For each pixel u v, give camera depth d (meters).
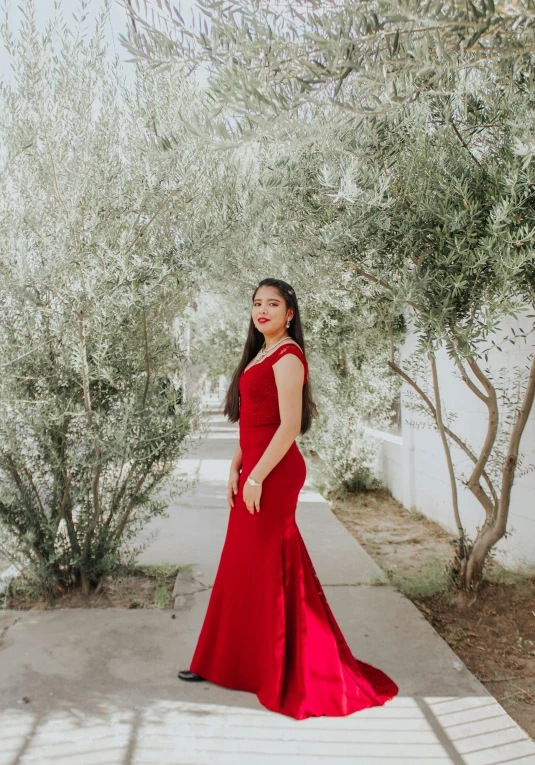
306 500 7.02
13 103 3.26
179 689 2.59
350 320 5.78
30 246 3.31
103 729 2.26
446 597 3.72
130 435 3.51
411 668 2.80
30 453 3.50
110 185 3.45
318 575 4.20
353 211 2.89
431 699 2.51
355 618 3.42
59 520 3.55
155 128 3.34
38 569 3.52
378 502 7.05
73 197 3.28
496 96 2.83
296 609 2.49
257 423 2.62
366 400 6.89
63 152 3.36
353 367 6.92
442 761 2.08
